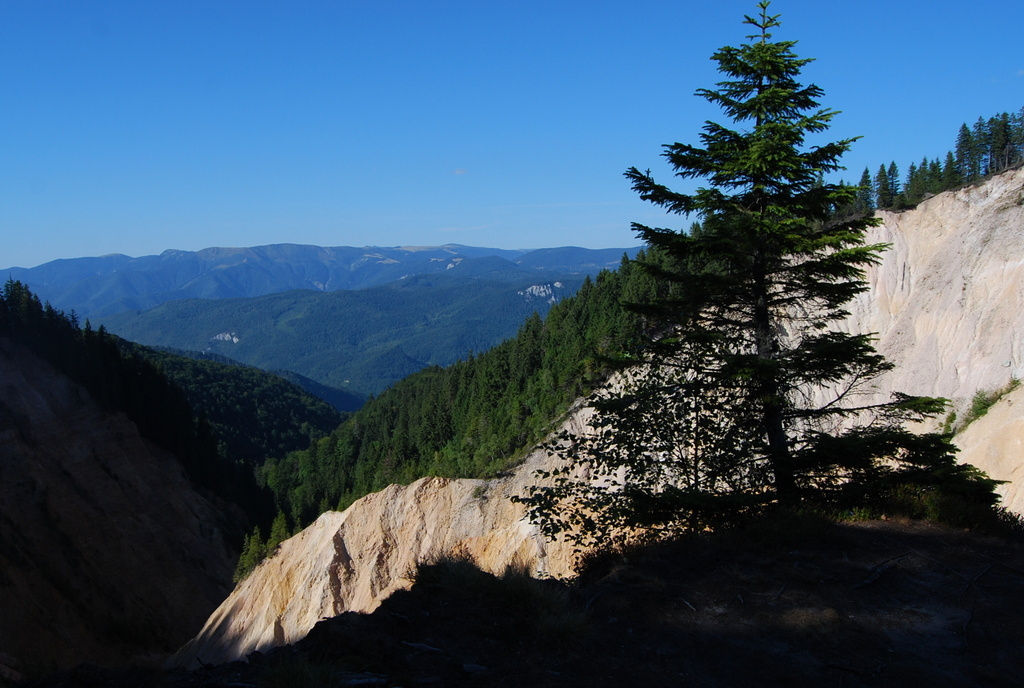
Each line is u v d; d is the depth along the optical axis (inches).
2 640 1712.6
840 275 488.7
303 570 1856.5
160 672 215.5
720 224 470.0
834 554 372.5
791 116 490.3
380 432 3572.8
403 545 1718.8
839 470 499.2
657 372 506.3
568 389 1898.4
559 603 276.2
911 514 450.9
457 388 2977.4
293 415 6087.6
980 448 1291.8
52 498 2308.1
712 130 495.5
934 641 279.1
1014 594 330.6
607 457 486.3
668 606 302.7
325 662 210.5
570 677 225.5
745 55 487.2
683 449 502.9
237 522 3260.3
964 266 1644.9
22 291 2856.8
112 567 2338.8
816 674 245.0
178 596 2475.4
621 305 508.1
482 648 243.0
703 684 231.8
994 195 1704.0
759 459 492.4
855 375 495.2
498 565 1424.7
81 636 1958.7
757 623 288.2
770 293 502.0
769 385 473.7
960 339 1573.6
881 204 2260.1
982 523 437.1
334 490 3294.8
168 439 3250.5
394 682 206.1
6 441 2290.8
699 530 430.9
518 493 1654.8
